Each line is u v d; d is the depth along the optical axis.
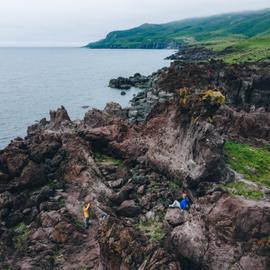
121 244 27.11
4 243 33.19
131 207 35.97
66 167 41.72
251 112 62.16
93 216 35.59
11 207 37.19
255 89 83.62
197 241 27.94
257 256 26.78
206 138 37.84
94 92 130.38
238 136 50.75
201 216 29.19
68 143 44.53
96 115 56.31
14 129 80.50
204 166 37.09
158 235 32.22
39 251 32.44
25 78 187.25
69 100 115.81
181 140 40.91
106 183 40.62
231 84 85.81
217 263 27.30
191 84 94.19
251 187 36.28
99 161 45.44
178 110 42.22
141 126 49.62
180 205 35.00
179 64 116.25
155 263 25.91
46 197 38.16
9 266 31.03
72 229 33.84
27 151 43.38
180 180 39.56
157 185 40.03
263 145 49.94
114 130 47.91
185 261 28.47
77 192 39.16
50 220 34.84
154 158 42.53
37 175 39.97
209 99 40.16
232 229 27.73
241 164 41.72
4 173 40.38
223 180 37.16
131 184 40.06
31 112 98.69
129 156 45.44
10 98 121.69
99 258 29.73
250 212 27.66
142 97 102.06
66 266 30.66
